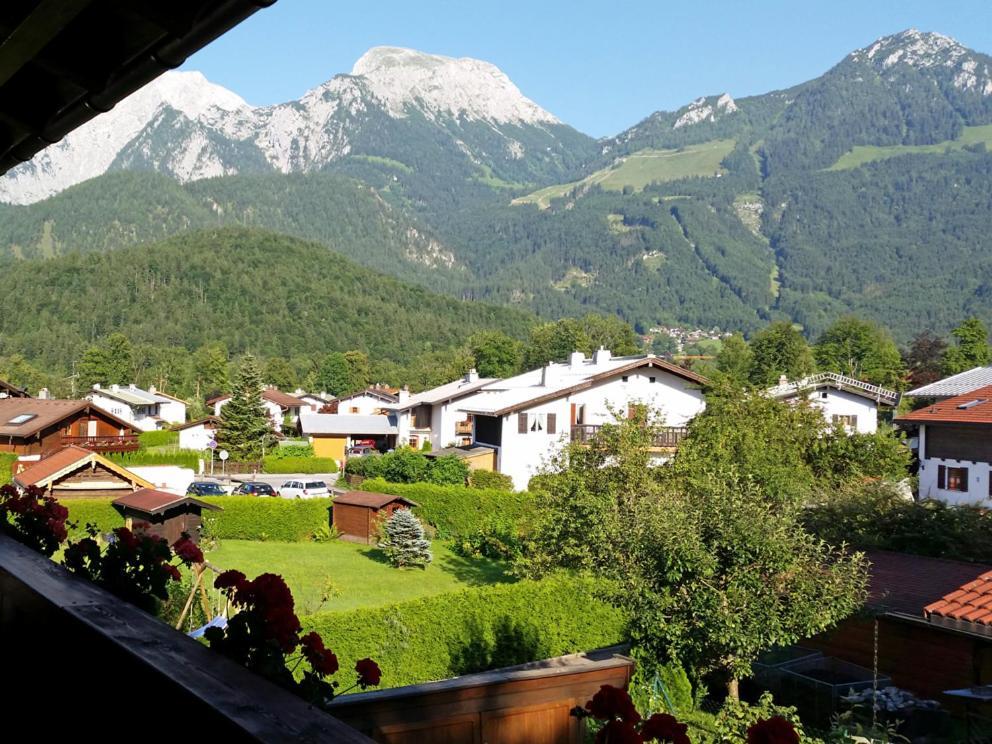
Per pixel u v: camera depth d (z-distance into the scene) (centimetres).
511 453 4600
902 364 9594
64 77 328
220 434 6662
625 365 4628
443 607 1764
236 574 312
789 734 248
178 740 223
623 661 901
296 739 187
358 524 3784
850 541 2231
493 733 813
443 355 15000
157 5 273
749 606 1405
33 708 339
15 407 5394
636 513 1559
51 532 536
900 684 1694
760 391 3014
